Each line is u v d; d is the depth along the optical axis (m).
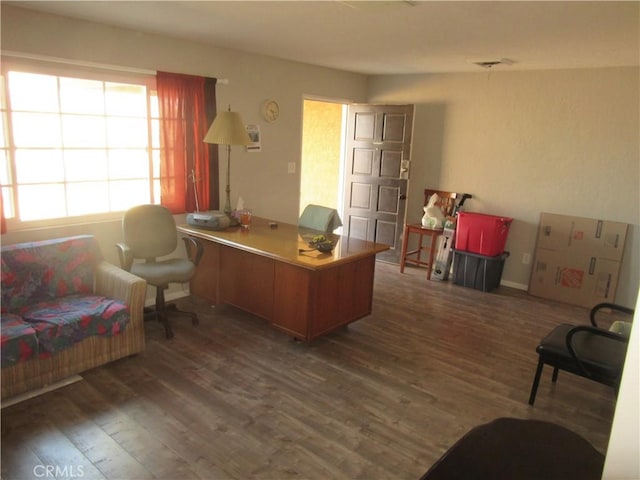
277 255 3.31
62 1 2.86
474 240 5.06
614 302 4.63
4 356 2.53
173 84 3.97
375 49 4.09
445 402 2.88
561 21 2.83
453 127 5.48
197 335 3.64
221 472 2.20
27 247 3.08
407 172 5.73
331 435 2.51
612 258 4.59
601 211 4.66
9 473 2.14
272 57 4.85
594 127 4.59
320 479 2.19
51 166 3.44
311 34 3.57
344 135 6.29
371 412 2.74
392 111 5.72
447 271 5.36
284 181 5.30
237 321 3.93
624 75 4.38
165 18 3.24
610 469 0.71
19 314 2.87
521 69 4.85
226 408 2.70
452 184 5.60
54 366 2.81
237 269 3.85
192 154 4.22
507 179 5.18
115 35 3.58
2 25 3.00
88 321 2.88
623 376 0.69
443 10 2.68
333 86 5.71
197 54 4.17
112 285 3.22
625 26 2.90
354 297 3.76
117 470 2.18
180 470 2.20
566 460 1.16
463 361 3.43
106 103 3.68
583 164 4.70
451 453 1.17
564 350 2.73
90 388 2.84
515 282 5.26
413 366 3.32
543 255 4.93
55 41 3.26
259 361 3.28
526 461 1.15
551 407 2.88
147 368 3.11
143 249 3.73
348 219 6.30
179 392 2.84
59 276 3.18
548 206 4.96
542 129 4.88
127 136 3.86
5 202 3.23
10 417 2.53
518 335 3.94
